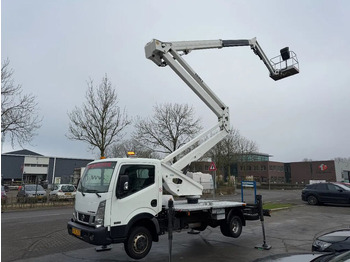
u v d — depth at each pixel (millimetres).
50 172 64062
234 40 10156
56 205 19453
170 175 7020
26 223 11305
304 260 3533
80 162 68375
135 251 5664
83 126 19969
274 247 7117
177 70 7996
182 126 27000
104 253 6664
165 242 7812
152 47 7703
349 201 15766
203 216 7352
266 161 67812
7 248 7156
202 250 6895
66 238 8375
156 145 27047
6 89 16609
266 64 11438
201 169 35406
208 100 8625
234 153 40906
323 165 62188
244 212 8188
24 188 21969
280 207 15211
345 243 4785
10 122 17484
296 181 69188
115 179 5602
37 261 5988
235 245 7387
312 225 10281
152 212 6109
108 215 5348
